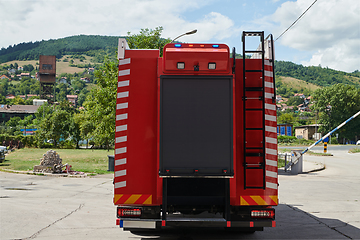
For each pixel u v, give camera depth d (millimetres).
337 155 35062
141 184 4996
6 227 6742
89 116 31094
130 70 5094
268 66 5031
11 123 106625
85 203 9594
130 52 5125
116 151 5020
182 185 4977
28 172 18062
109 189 12594
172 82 4902
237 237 6156
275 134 4965
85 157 32625
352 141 87312
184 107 4875
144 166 5016
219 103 4883
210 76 4902
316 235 6344
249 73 5035
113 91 23359
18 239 5902
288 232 6555
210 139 4848
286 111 170125
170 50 4766
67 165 18109
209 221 4820
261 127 4996
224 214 4965
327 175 17969
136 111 5051
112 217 7754
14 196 10781
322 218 7832
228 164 4824
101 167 22453
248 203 4957
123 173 5016
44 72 180125
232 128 4859
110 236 6145
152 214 4969
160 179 4938
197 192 4977
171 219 4855
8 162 24828
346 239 6086
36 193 11477
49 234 6250
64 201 9922
